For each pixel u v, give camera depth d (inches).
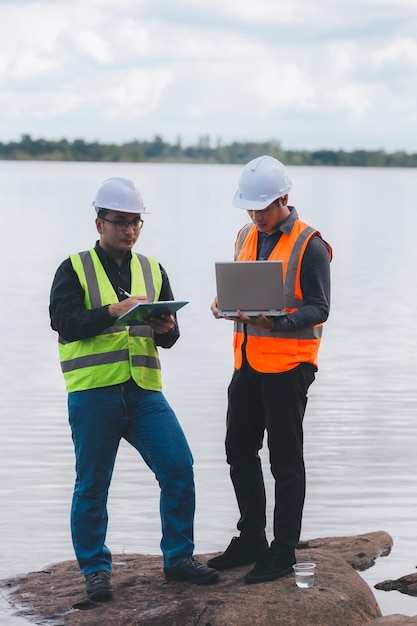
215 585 303.1
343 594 295.0
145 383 304.2
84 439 300.5
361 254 1622.8
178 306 288.5
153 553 355.9
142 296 297.6
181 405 569.9
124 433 308.7
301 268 302.8
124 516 392.8
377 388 626.8
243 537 318.0
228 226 2222.0
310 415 557.9
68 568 327.0
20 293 1072.8
